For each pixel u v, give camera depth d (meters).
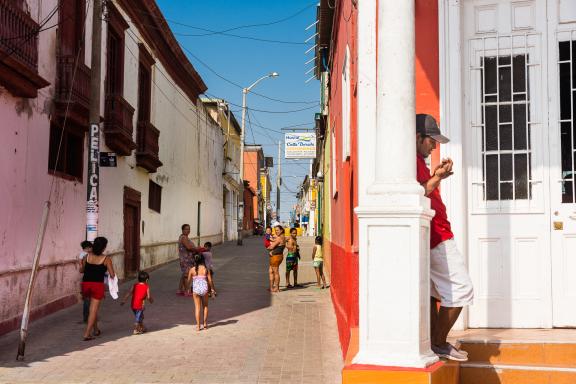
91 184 11.78
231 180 45.25
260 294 15.19
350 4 7.44
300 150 30.41
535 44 6.52
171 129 23.88
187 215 27.55
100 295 9.66
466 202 6.45
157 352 8.59
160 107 21.81
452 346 4.86
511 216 6.35
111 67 16.14
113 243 16.08
